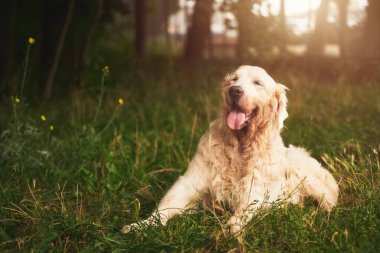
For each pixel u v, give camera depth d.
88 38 4.54
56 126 2.97
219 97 3.48
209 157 1.85
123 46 8.18
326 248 1.49
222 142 1.85
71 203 1.90
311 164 1.99
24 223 1.75
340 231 1.56
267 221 1.64
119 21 8.54
